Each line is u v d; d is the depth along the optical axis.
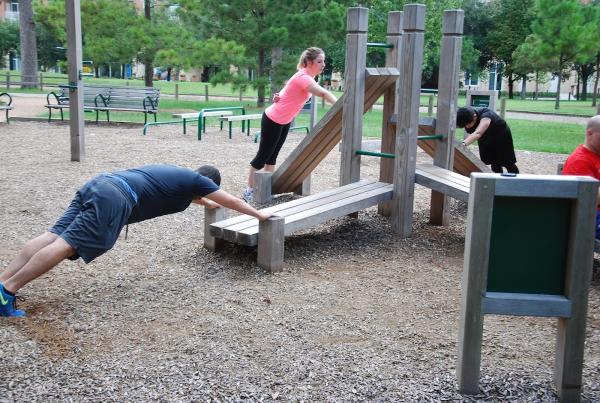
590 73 57.44
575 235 3.22
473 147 16.45
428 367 3.79
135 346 3.99
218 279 5.32
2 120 18.72
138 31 23.31
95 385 3.48
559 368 3.42
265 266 5.54
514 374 3.70
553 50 32.75
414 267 5.86
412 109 6.54
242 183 9.59
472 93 12.65
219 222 5.94
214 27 25.22
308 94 7.86
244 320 4.45
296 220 5.74
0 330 4.14
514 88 71.50
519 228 3.29
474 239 3.27
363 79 6.89
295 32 23.67
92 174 9.84
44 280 5.16
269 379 3.59
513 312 3.32
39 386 3.46
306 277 5.45
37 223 6.94
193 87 47.56
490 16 61.59
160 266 5.63
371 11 35.09
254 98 35.72
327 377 3.62
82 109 11.03
